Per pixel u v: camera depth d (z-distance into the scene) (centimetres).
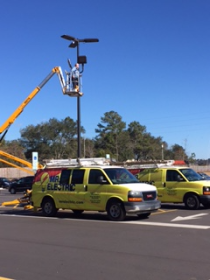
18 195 3416
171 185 1752
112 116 8331
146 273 706
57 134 7694
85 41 2283
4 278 696
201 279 664
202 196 1672
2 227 1317
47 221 1439
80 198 1491
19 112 2623
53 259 831
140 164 1911
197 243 955
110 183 1419
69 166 1588
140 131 8856
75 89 2264
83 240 1032
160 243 964
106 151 7781
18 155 7338
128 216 1508
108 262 792
